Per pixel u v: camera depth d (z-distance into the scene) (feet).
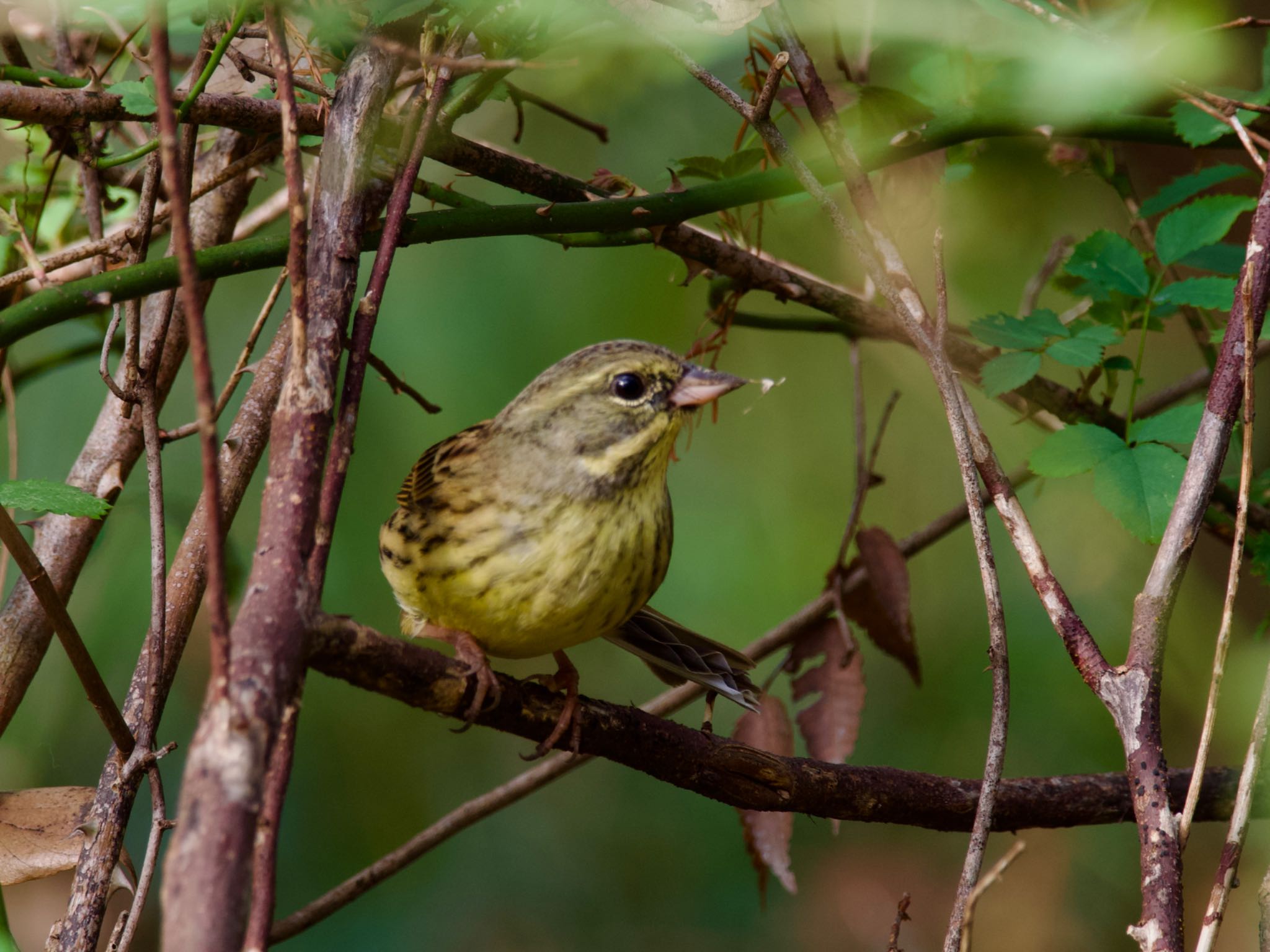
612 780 43.50
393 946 39.45
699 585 38.55
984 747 38.45
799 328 29.45
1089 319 27.84
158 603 19.65
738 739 28.40
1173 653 38.91
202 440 11.98
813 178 20.58
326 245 16.33
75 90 19.12
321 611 15.02
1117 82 24.16
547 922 40.96
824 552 38.99
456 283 35.73
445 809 40.55
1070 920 40.73
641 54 32.27
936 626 40.11
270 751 11.91
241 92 24.29
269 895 12.37
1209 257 26.40
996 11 25.26
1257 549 25.57
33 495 17.20
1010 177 34.40
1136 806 16.92
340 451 14.74
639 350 24.16
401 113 20.97
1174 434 21.63
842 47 29.22
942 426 40.96
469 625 23.56
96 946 18.90
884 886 42.22
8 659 22.33
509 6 18.84
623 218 22.03
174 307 24.64
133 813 37.93
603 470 23.27
